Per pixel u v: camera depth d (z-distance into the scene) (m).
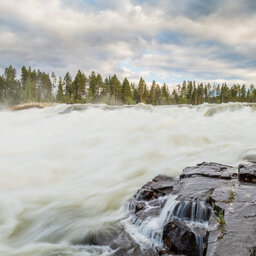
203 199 4.48
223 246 2.89
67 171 9.12
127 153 10.45
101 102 90.50
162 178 6.99
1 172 8.77
